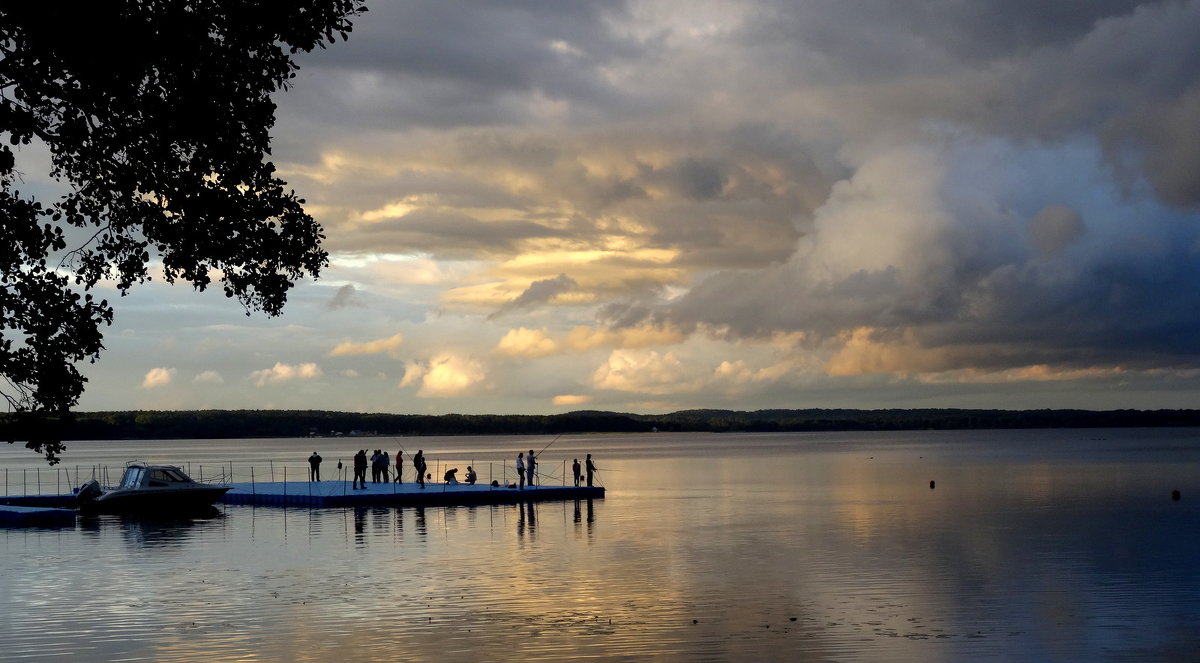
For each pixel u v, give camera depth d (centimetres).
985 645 1966
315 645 1995
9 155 1262
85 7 1230
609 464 12838
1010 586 2602
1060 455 14150
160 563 3056
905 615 2241
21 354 1376
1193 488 6581
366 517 4500
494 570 2886
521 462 5538
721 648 1955
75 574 2855
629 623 2173
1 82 1287
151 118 1354
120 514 4694
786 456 15925
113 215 1452
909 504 5344
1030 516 4581
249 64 1370
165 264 1470
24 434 1398
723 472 9869
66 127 1320
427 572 2852
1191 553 3222
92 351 1414
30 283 1366
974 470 9650
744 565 2980
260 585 2648
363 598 2459
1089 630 2088
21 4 1218
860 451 18975
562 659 1881
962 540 3603
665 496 6034
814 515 4662
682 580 2708
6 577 2808
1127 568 2906
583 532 3866
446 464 13750
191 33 1318
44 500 5394
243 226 1439
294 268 1488
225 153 1387
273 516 4588
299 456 19888
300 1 1357
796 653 1916
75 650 1970
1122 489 6525
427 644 1998
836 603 2384
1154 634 2047
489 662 1862
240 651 1953
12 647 1995
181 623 2192
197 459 17412
